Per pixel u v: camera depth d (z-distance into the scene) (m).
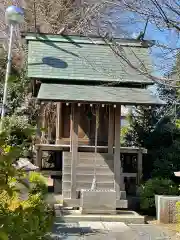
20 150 1.74
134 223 8.97
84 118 11.53
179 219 8.01
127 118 15.29
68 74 10.27
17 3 17.27
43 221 2.01
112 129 10.09
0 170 1.64
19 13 7.41
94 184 9.62
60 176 11.13
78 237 7.18
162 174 11.59
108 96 9.74
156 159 12.27
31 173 5.02
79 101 9.42
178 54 4.55
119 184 9.84
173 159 11.94
